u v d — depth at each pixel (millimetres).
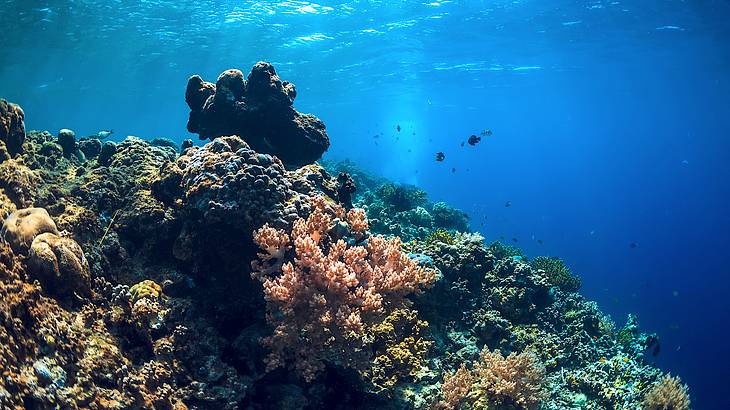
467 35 32031
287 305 5359
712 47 34969
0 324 3766
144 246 6285
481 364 7297
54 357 4145
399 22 29406
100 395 4305
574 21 28828
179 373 5117
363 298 5613
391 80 49281
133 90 52375
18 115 6957
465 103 70812
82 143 9516
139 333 5105
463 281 8984
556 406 7316
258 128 8695
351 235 6871
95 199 6477
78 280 4914
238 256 6148
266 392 5762
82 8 25578
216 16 27812
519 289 9273
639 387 7992
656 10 26547
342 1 25906
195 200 5984
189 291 6090
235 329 6219
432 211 19141
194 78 9312
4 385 3559
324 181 7836
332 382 6266
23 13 25969
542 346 8523
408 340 6945
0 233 4633
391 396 6180
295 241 5609
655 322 62406
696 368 50000
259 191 6027
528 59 39438
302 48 35531
